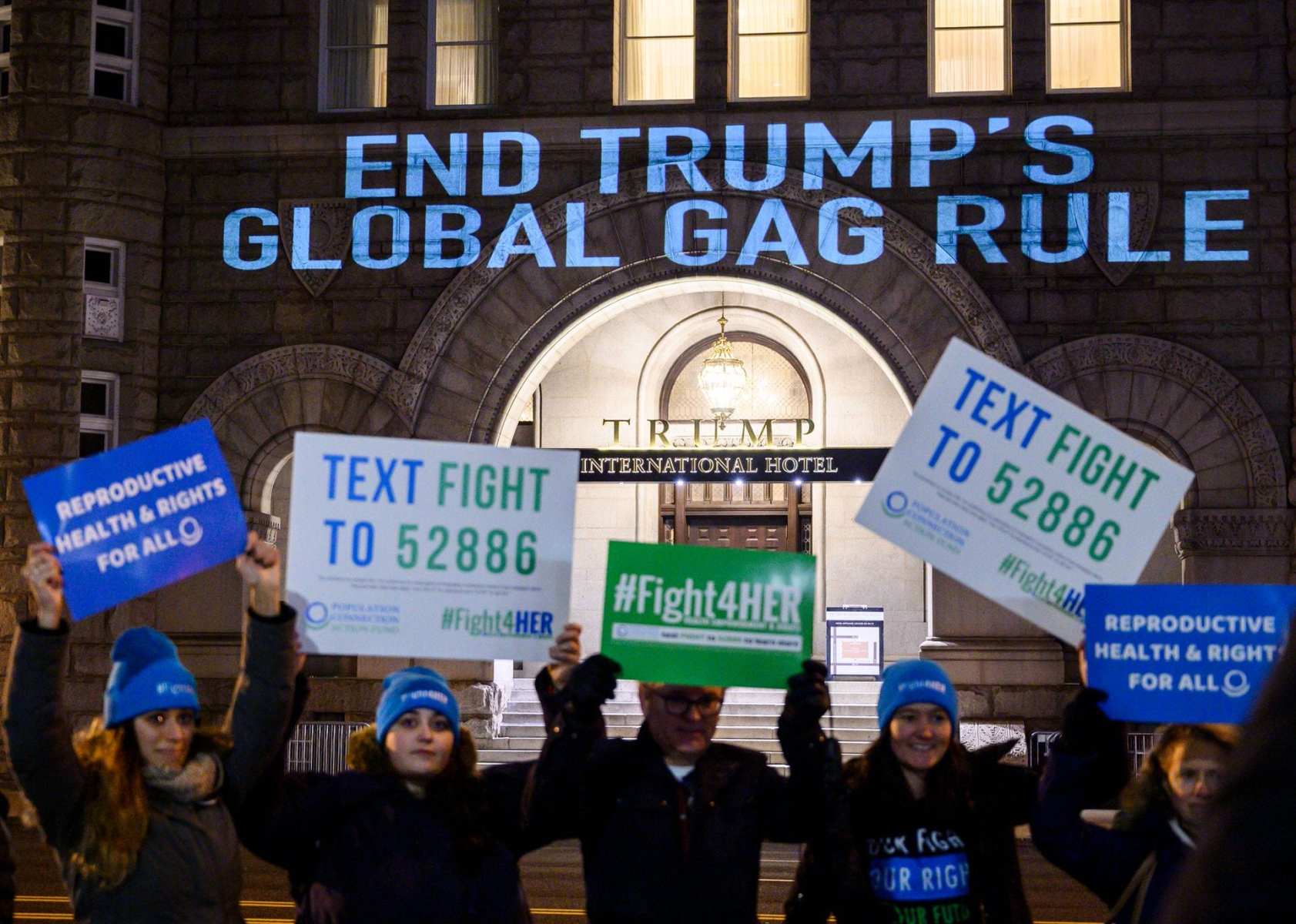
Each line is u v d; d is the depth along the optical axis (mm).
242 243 26094
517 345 25500
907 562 30141
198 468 5840
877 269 25016
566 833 5902
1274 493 24047
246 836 5871
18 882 15023
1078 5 25562
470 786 5871
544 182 25719
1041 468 5984
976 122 25062
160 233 26234
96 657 24844
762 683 5938
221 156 26250
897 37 25422
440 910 5562
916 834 5945
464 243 25719
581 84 25766
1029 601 5969
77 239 25562
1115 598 5648
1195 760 5297
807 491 30891
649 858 5715
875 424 30344
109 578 5723
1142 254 24641
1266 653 5508
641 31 26266
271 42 26375
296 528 6090
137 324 25906
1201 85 24844
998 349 24609
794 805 5867
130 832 5285
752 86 26016
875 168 25172
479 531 6172
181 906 5391
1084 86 25453
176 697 5418
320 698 25281
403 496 6148
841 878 5699
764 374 31047
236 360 25953
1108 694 5621
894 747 6031
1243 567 23984
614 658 5934
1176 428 24375
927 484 6043
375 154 25938
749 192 25297
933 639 24781
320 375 25719
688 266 25297
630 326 31016
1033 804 5922
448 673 25750
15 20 25922
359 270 25828
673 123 25484
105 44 26172
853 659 27266
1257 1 24875
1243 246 24547
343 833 5660
